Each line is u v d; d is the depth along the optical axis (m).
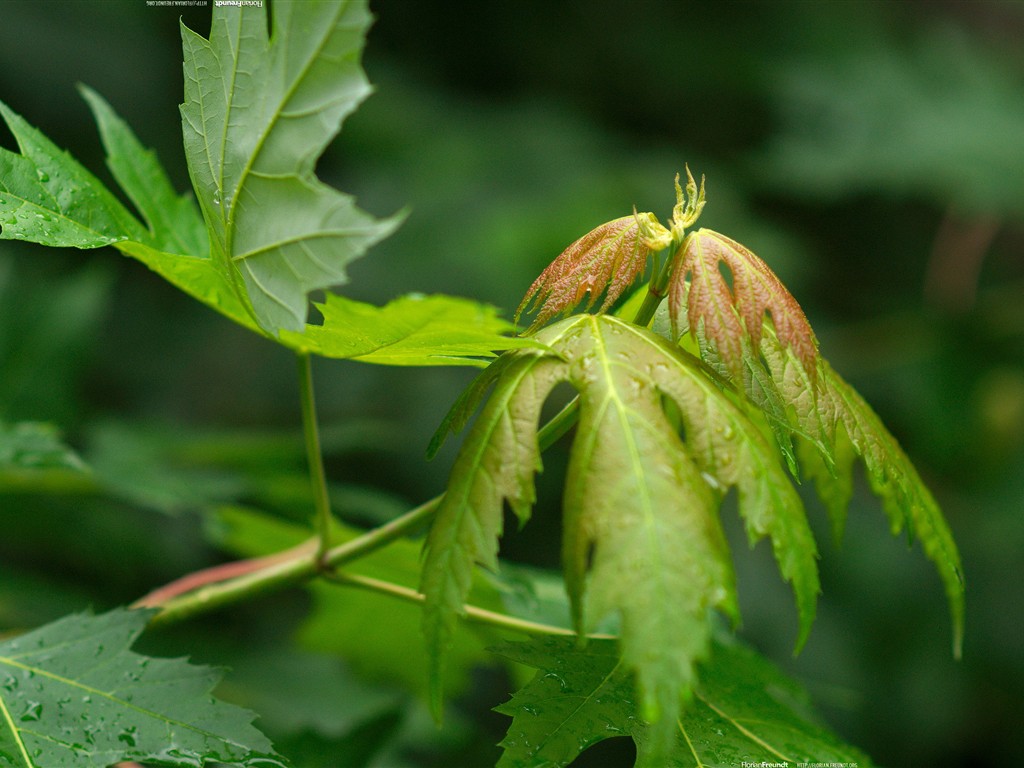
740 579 1.90
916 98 2.35
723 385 0.76
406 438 2.03
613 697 0.78
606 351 0.75
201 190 0.78
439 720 0.74
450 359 0.77
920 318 2.39
